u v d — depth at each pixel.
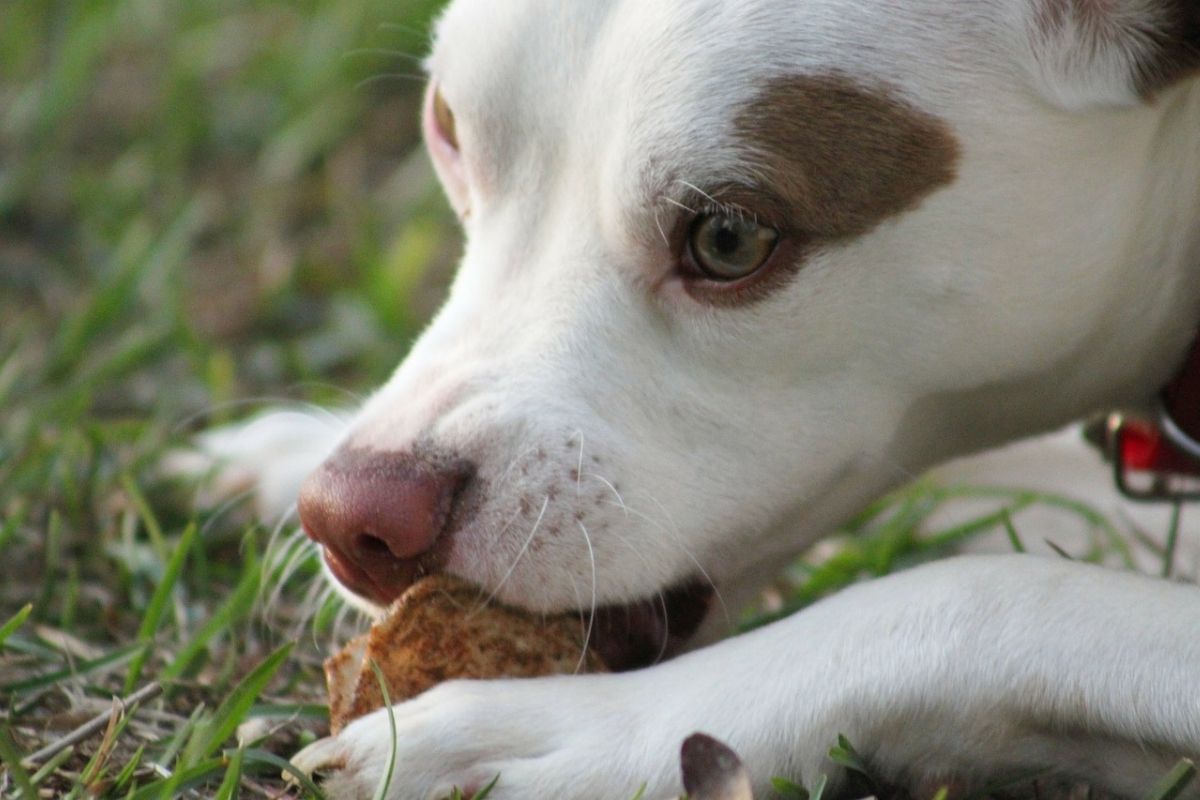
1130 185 4.11
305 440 5.81
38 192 8.52
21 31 9.50
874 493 4.34
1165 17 3.97
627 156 3.94
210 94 9.35
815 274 3.94
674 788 3.59
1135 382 4.48
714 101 3.86
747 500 4.09
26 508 5.28
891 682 3.65
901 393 4.16
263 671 3.86
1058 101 3.97
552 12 4.08
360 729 3.69
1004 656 3.64
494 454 3.91
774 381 4.05
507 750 3.64
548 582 3.90
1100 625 3.67
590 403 4.00
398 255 7.57
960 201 3.95
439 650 3.86
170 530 5.62
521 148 4.18
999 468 5.95
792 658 3.72
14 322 7.40
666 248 3.99
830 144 3.86
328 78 9.08
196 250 8.25
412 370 4.12
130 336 6.93
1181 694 3.59
